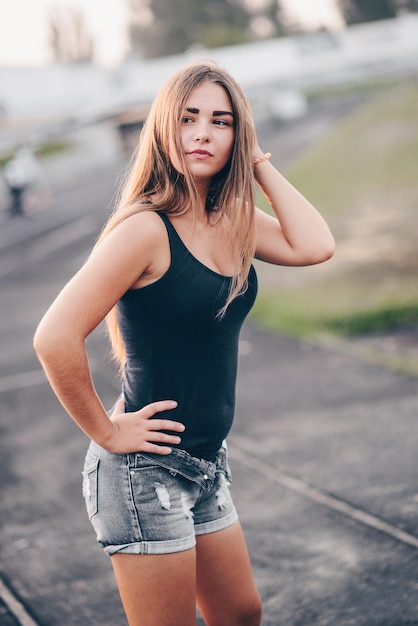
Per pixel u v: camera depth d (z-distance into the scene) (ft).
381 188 58.13
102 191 88.84
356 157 78.13
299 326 27.09
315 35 104.17
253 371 22.48
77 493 15.15
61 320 6.07
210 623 7.48
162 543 6.57
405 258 35.76
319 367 21.93
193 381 6.66
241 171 6.77
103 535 6.77
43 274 47.16
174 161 6.55
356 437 16.06
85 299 6.11
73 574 11.79
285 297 32.09
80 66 98.78
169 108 6.57
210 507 7.14
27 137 95.30
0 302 40.14
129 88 101.45
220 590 7.30
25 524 13.89
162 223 6.34
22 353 28.91
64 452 17.72
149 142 6.70
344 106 169.58
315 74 104.78
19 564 12.30
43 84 95.81
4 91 92.94
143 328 6.51
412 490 13.15
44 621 10.49
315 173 70.90
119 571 6.76
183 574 6.66
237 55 104.47
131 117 102.99
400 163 69.31
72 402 6.30
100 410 6.43
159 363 6.58
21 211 76.43
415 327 24.90
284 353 24.08
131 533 6.61
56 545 12.87
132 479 6.61
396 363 21.12
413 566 10.72
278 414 18.29
